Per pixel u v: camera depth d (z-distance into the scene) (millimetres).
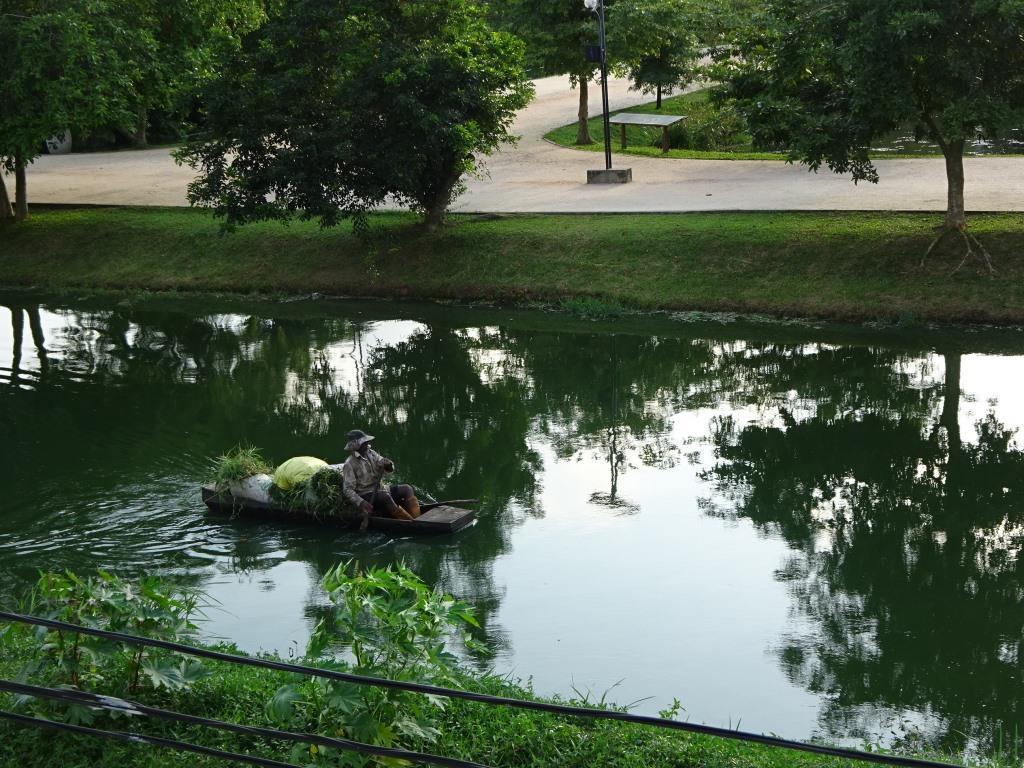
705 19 41938
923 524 12570
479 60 24875
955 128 19500
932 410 16703
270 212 24953
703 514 12938
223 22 29906
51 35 25984
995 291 21125
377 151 24547
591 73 37438
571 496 13625
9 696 6965
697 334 21641
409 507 12602
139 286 27531
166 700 6918
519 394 18484
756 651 9438
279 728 6473
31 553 11617
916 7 18922
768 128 21625
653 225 25797
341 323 23719
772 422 16516
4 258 29375
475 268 25547
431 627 6406
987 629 9867
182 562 11453
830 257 23016
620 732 6863
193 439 15930
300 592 10680
